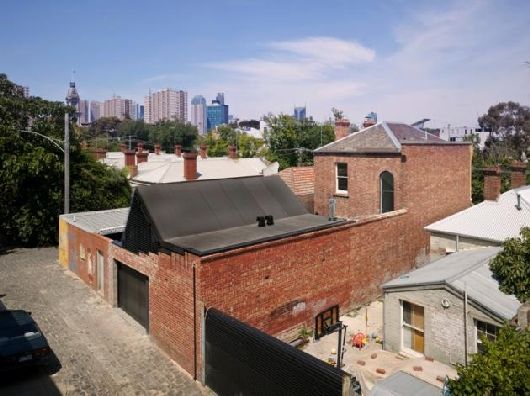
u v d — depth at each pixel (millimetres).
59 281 18984
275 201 16375
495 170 19828
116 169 30656
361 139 23297
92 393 10641
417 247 20266
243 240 12609
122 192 29984
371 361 12281
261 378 9461
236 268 11891
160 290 12711
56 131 26797
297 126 52250
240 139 65875
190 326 11477
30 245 25969
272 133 52625
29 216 24953
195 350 11305
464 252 16359
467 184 23641
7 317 12164
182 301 11766
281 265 13203
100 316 15203
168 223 13000
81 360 12180
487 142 62562
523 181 22812
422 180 20625
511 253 12102
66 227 20812
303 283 13992
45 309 15781
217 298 11453
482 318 11094
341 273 15594
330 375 8000
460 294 11484
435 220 21391
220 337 10594
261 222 14547
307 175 28062
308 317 14234
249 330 9797
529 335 7172
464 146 23203
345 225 15727
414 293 12492
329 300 15117
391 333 13094
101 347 12945
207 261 11188
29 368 11422
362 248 16672
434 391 8367
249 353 9773
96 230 18016
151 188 13758
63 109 27703
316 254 14469
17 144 24391
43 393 10594
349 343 13609
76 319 14930
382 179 21406
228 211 14703
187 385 11094
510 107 63156
